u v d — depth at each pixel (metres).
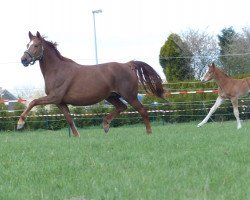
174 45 42.56
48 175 5.49
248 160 6.15
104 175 5.30
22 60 11.55
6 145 9.43
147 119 12.49
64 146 8.66
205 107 23.72
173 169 5.54
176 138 9.55
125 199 4.05
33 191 4.57
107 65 12.29
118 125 23.05
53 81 11.77
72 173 5.56
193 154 6.77
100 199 4.05
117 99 12.82
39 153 7.62
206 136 9.99
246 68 46.16
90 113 22.72
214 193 4.18
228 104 23.77
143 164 5.93
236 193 4.15
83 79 11.95
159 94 12.86
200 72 45.28
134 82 12.42
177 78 42.28
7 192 4.56
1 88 33.44
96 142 9.09
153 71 12.69
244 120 23.69
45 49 11.73
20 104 22.53
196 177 4.96
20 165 6.30
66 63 11.98
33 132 19.25
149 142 8.75
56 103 11.88
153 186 4.57
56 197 4.25
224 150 7.16
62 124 22.73
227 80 16.69
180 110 23.55
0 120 22.19
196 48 48.81
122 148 7.96
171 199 3.97
